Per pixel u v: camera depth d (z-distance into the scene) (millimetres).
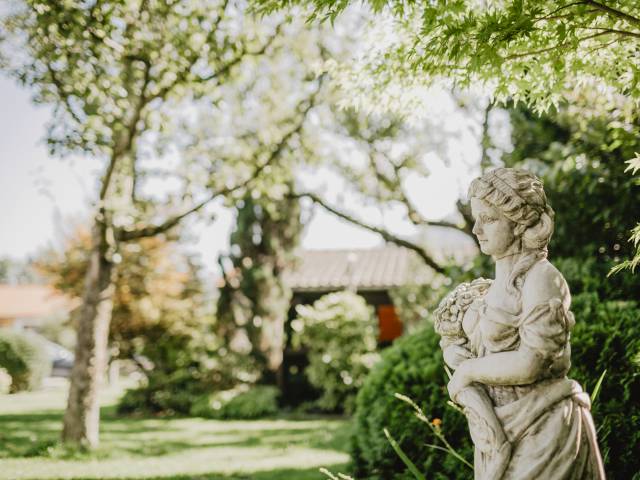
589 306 4359
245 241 15180
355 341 13562
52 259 17203
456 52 2510
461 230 10266
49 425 10609
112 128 7582
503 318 1802
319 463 7266
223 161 9984
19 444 8547
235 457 7934
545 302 1719
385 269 17797
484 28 2412
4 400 15484
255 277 14695
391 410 4914
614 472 3615
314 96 9539
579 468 1725
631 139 4316
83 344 8539
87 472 6824
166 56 7074
